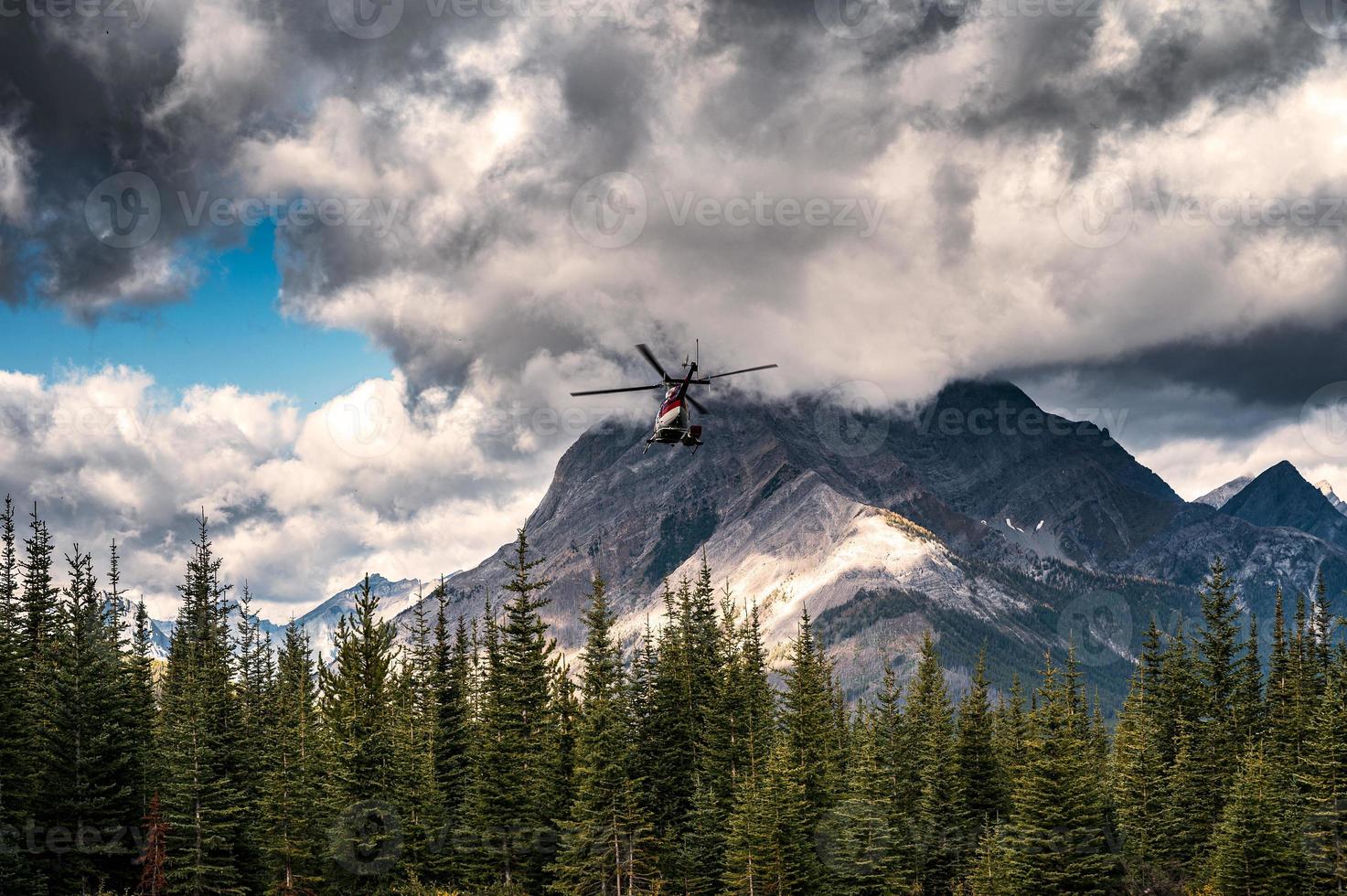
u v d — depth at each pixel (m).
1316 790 103.19
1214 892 98.56
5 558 104.56
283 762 94.31
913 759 115.81
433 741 102.56
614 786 94.44
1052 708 105.00
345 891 92.81
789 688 110.81
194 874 86.31
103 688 87.25
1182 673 127.12
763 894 92.56
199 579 133.88
